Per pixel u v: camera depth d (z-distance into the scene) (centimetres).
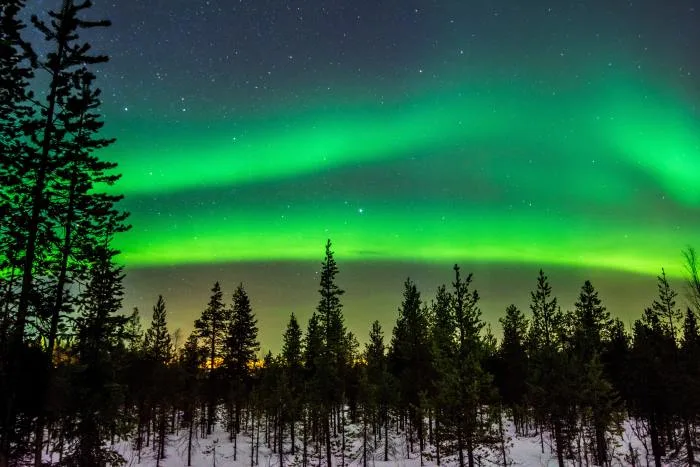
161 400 4403
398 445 4388
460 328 3744
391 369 4947
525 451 3753
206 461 4231
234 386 5341
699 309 3066
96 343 2414
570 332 4628
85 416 2288
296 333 4741
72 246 2094
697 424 2831
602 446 3103
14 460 1545
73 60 1923
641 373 2644
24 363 1562
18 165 1798
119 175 2227
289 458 4338
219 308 5300
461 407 2756
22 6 1725
